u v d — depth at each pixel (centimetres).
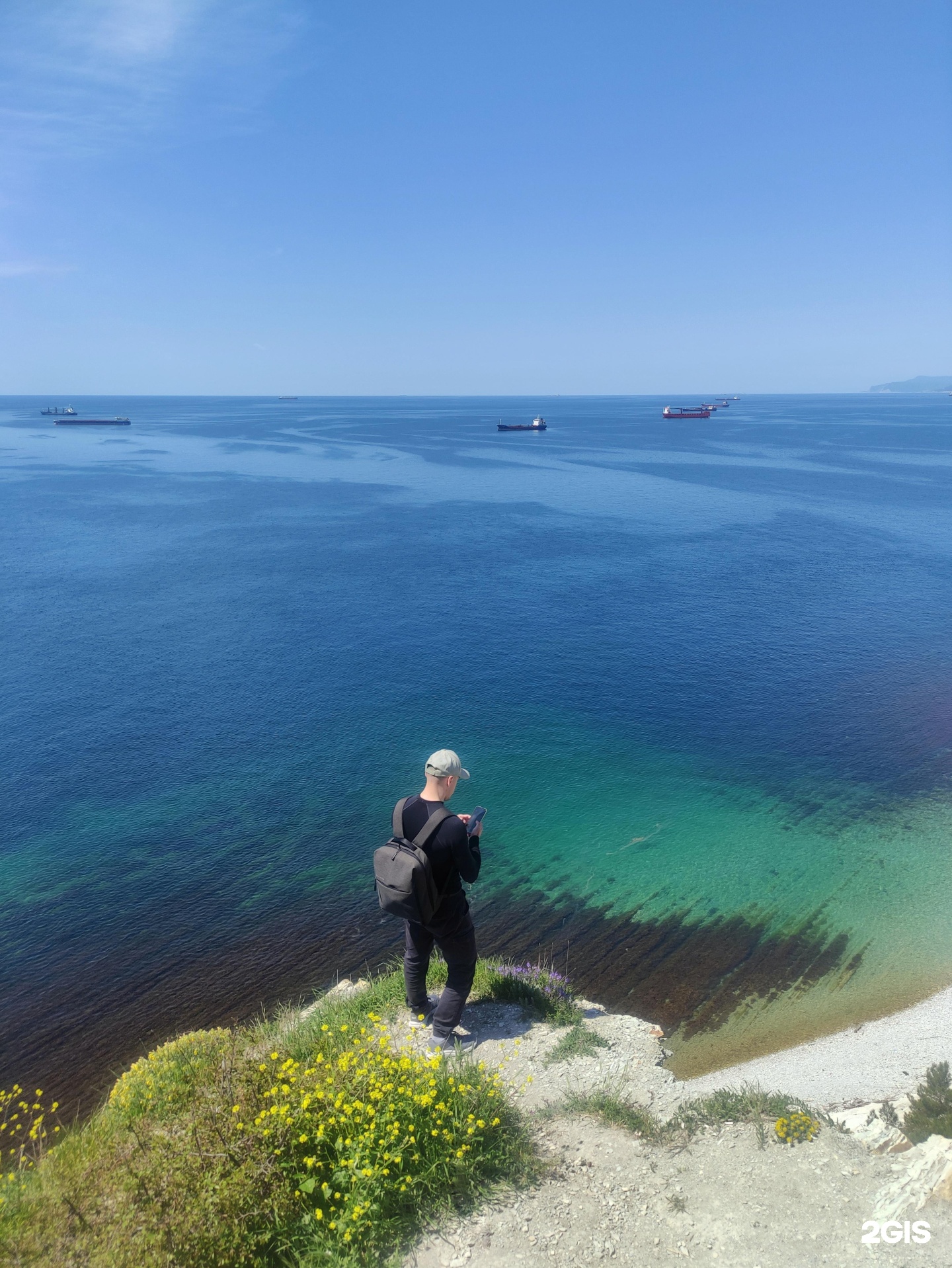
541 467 12356
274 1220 423
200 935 1703
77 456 14988
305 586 5019
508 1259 424
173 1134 464
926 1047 1221
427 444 17725
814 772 2433
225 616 4331
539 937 1630
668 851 1981
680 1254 427
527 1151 514
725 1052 1262
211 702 3097
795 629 4022
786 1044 1273
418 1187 468
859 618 4216
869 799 2245
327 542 6481
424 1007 665
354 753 2641
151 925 1741
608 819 2156
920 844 1978
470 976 632
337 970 1574
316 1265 406
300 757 2614
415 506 8469
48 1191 436
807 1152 516
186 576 5300
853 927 1630
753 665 3491
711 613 4338
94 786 2422
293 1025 792
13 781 2456
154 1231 397
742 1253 428
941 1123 627
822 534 6750
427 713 2975
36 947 1666
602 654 3662
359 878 1917
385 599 4681
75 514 7888
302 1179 445
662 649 3734
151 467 12731
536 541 6506
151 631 4062
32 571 5422
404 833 593
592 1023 731
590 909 1733
